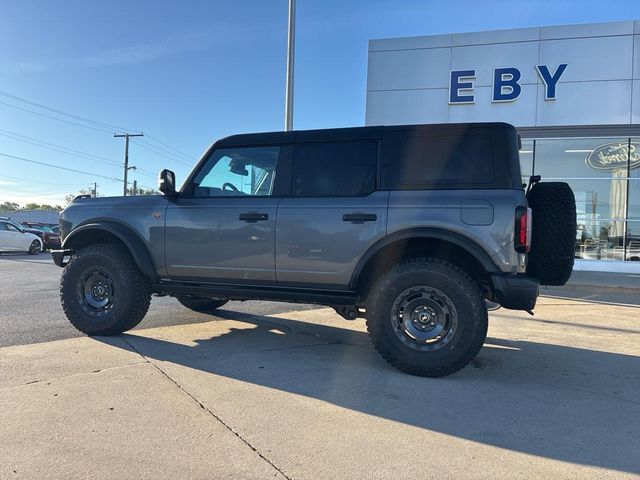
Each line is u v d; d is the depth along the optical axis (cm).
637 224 1562
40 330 583
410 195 443
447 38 1513
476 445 300
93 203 565
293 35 1349
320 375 430
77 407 345
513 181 426
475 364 478
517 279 409
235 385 398
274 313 725
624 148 1560
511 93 1470
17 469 263
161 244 523
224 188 521
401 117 1551
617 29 1399
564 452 293
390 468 270
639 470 273
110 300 547
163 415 334
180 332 586
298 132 493
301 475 262
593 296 1002
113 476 258
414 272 428
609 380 433
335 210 459
